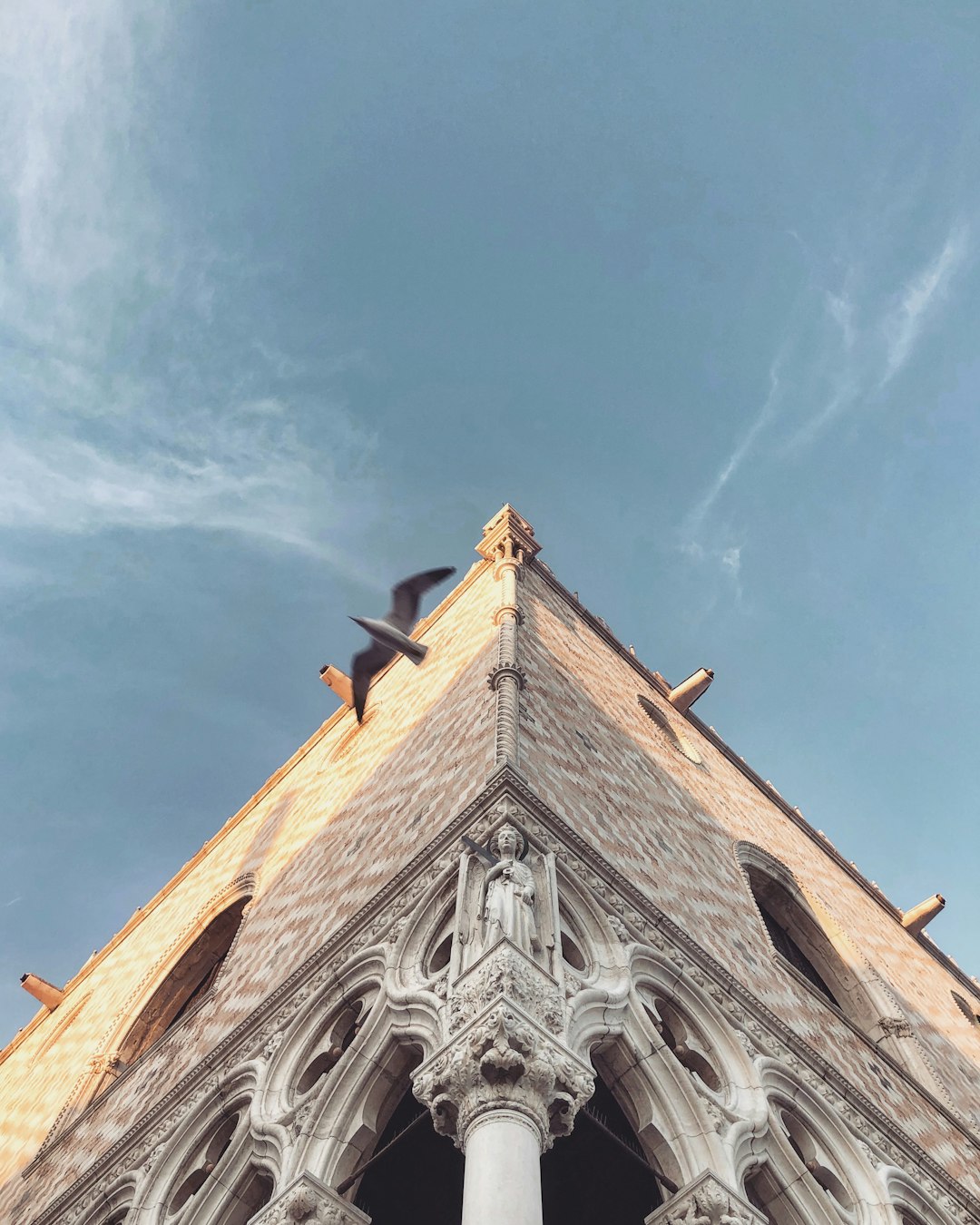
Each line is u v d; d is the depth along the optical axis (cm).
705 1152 1402
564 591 2847
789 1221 1488
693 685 3009
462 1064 1247
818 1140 1631
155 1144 1752
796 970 2058
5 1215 2145
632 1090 1447
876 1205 1591
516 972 1320
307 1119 1470
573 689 2325
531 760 1811
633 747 2366
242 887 2617
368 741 2597
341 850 2155
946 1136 1997
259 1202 1536
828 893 2809
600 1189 1884
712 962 1706
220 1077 1733
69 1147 2175
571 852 1633
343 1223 1356
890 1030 2344
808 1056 1741
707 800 2536
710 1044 1594
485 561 2800
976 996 3288
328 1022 1627
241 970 2116
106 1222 1719
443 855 1642
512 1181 1127
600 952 1542
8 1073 3175
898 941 3067
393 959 1560
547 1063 1247
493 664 2100
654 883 1836
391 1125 1834
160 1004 2652
